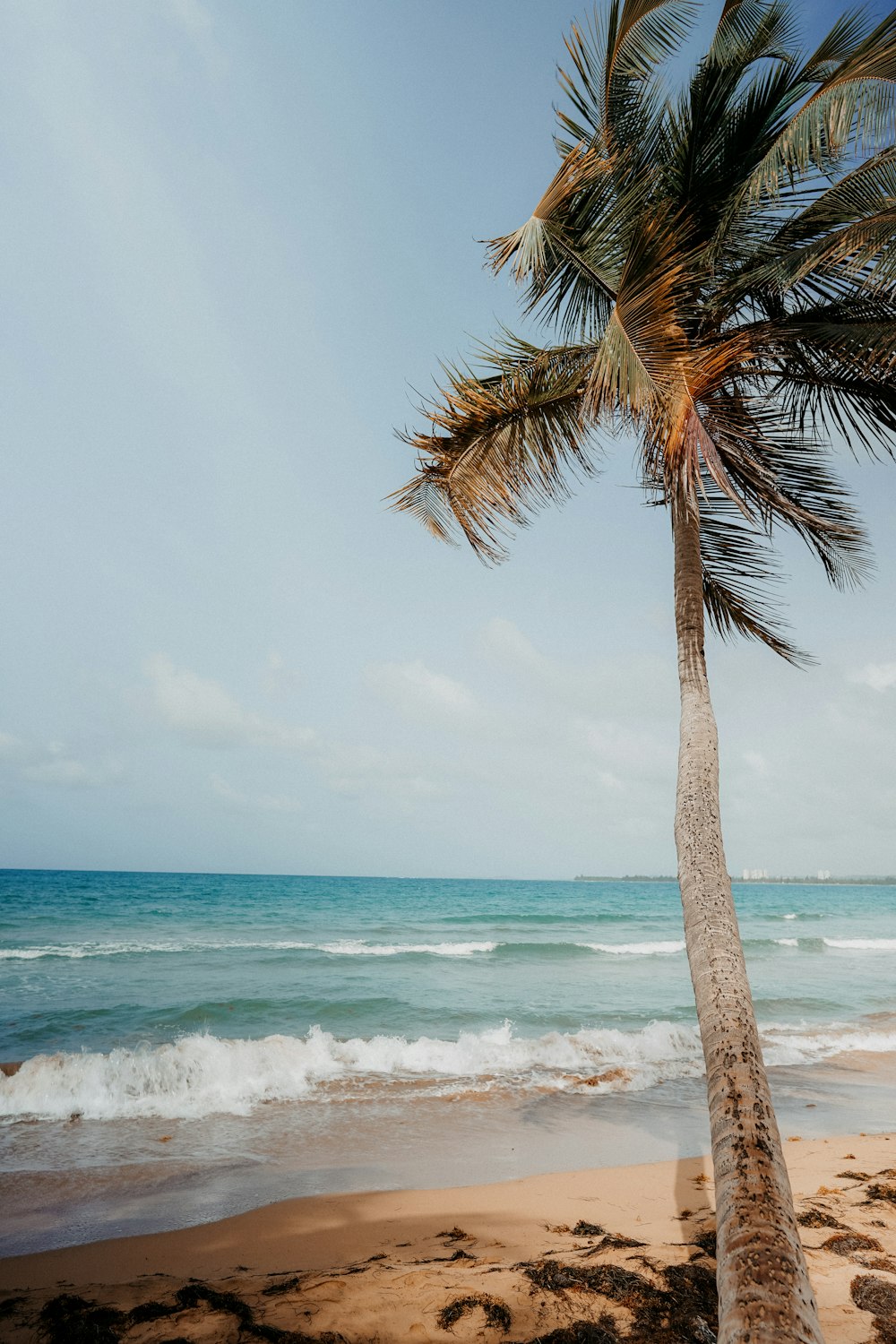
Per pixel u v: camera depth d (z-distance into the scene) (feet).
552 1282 11.81
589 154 14.97
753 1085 8.79
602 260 17.16
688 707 13.83
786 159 15.89
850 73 14.80
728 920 10.77
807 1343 6.53
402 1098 26.94
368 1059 31.53
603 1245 13.69
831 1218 14.52
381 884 301.63
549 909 167.63
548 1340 10.17
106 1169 19.54
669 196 18.35
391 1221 15.90
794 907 212.43
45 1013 40.50
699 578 15.31
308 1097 26.76
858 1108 26.84
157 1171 19.47
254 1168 19.76
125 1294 12.04
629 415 14.32
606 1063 32.40
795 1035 39.22
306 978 55.72
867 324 15.87
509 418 17.70
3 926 94.94
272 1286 12.06
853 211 16.43
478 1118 24.67
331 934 97.60
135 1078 27.02
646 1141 22.58
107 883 219.41
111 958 65.26
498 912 151.84
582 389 17.63
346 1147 21.63
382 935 97.55
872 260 15.58
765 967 71.51
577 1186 18.25
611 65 16.62
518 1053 33.17
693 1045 35.32
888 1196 15.93
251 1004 43.37
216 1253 14.30
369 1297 11.40
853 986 59.16
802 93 18.34
